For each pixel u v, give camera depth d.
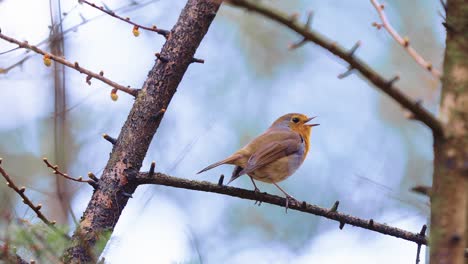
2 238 5.49
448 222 3.99
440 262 3.94
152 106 8.12
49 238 5.79
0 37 7.46
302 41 4.31
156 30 8.23
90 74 7.92
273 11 4.17
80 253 6.80
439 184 4.10
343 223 8.25
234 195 8.38
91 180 7.85
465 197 4.01
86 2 7.71
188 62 8.23
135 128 8.07
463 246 3.97
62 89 8.73
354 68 4.29
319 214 8.28
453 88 4.20
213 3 8.24
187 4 8.40
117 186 7.86
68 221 7.80
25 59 7.79
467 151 4.06
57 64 8.70
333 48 4.29
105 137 8.10
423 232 7.93
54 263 5.62
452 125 4.13
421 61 4.57
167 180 7.98
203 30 8.27
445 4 4.41
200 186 8.12
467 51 4.23
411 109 4.19
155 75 8.21
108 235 6.97
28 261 5.76
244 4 4.09
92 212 7.73
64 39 8.06
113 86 8.07
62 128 8.85
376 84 4.27
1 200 5.70
